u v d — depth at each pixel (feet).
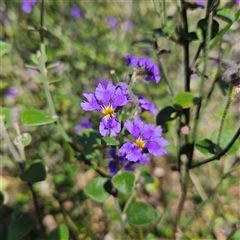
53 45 1.16
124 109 0.51
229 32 0.63
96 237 0.79
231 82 0.40
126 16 1.27
